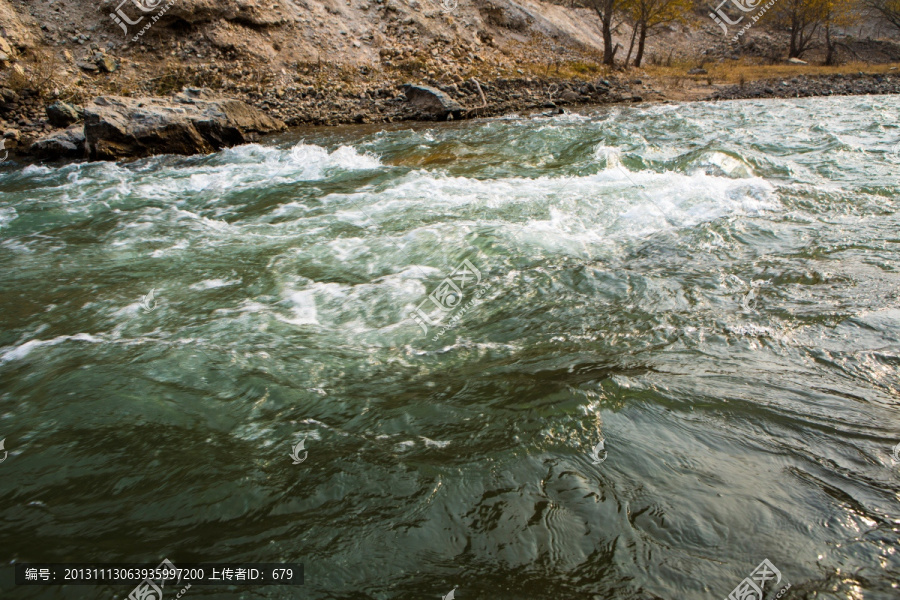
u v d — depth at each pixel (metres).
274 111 15.12
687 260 5.05
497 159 9.52
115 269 5.35
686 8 25.22
